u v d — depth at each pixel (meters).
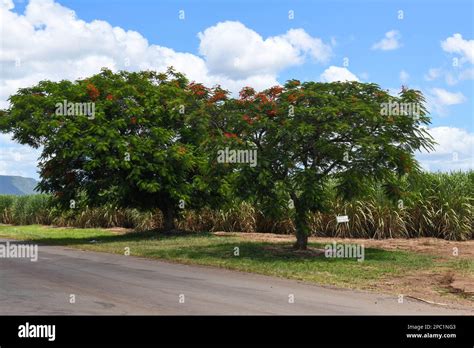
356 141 15.01
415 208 22.33
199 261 14.86
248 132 15.66
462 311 8.78
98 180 22.72
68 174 22.58
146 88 23.17
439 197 22.22
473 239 21.62
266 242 19.78
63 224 35.78
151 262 15.00
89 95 21.92
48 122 20.61
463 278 11.74
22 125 20.69
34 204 39.84
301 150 15.92
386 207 22.06
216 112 16.28
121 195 21.88
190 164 22.00
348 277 12.04
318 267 13.47
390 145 15.09
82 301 9.30
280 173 15.91
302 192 15.75
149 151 21.56
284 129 14.82
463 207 21.64
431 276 12.12
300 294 10.08
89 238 23.77
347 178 15.71
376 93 15.98
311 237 22.83
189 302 9.26
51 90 22.03
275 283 11.34
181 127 23.23
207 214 27.64
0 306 8.92
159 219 28.94
